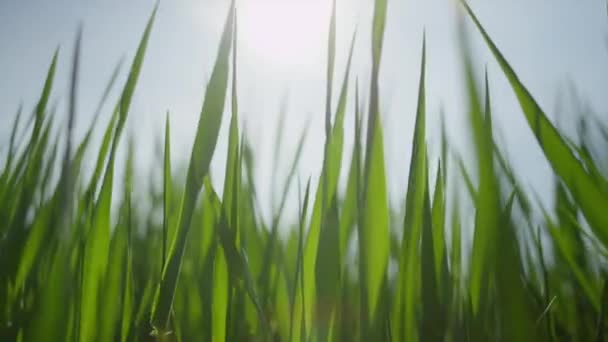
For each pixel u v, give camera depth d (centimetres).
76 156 38
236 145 35
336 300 33
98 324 35
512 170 34
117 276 36
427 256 32
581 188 30
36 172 41
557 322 36
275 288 38
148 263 44
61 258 35
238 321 35
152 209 47
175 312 37
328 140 34
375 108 33
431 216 33
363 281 32
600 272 33
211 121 34
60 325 34
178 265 33
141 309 35
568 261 33
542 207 34
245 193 42
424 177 33
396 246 38
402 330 32
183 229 33
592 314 35
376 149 33
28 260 38
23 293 38
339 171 35
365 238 32
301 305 34
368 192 33
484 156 29
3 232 41
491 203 29
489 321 32
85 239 36
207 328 36
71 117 37
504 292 29
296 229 41
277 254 39
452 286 33
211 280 36
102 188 35
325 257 33
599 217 30
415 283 32
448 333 32
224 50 35
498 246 29
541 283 36
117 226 37
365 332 32
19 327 36
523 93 31
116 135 35
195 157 34
